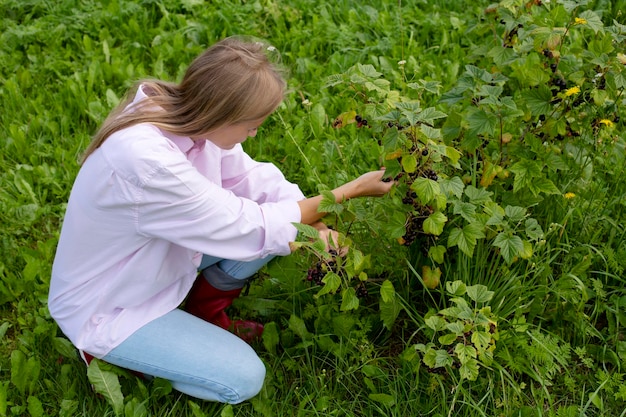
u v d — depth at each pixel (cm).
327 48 414
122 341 226
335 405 246
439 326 230
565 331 269
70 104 374
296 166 339
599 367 261
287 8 439
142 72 391
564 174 285
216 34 423
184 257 232
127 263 222
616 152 297
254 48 213
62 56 409
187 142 218
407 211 241
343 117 249
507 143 267
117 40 426
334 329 260
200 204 211
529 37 285
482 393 247
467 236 232
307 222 243
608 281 281
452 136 257
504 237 233
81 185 217
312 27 428
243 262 247
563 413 236
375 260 271
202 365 228
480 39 414
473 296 230
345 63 396
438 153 228
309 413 242
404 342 266
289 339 266
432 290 271
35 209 319
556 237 279
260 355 263
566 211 279
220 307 258
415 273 251
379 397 240
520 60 289
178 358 227
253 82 206
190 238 216
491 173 252
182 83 214
